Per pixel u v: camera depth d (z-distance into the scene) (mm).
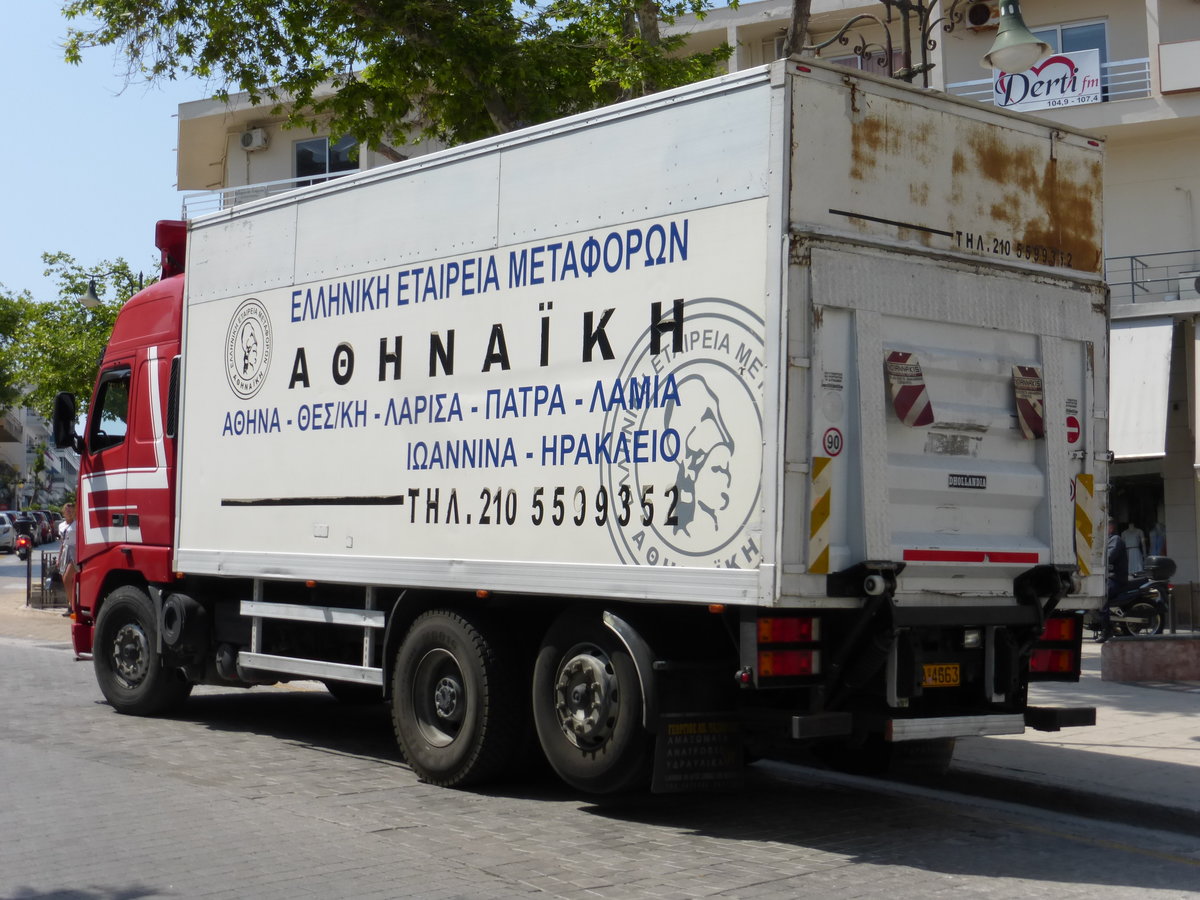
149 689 10828
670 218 6898
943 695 7113
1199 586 19547
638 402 6934
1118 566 16484
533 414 7492
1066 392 7512
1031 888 6059
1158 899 5918
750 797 8188
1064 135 7648
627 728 6984
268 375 9430
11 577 34594
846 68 6664
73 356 31609
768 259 6398
